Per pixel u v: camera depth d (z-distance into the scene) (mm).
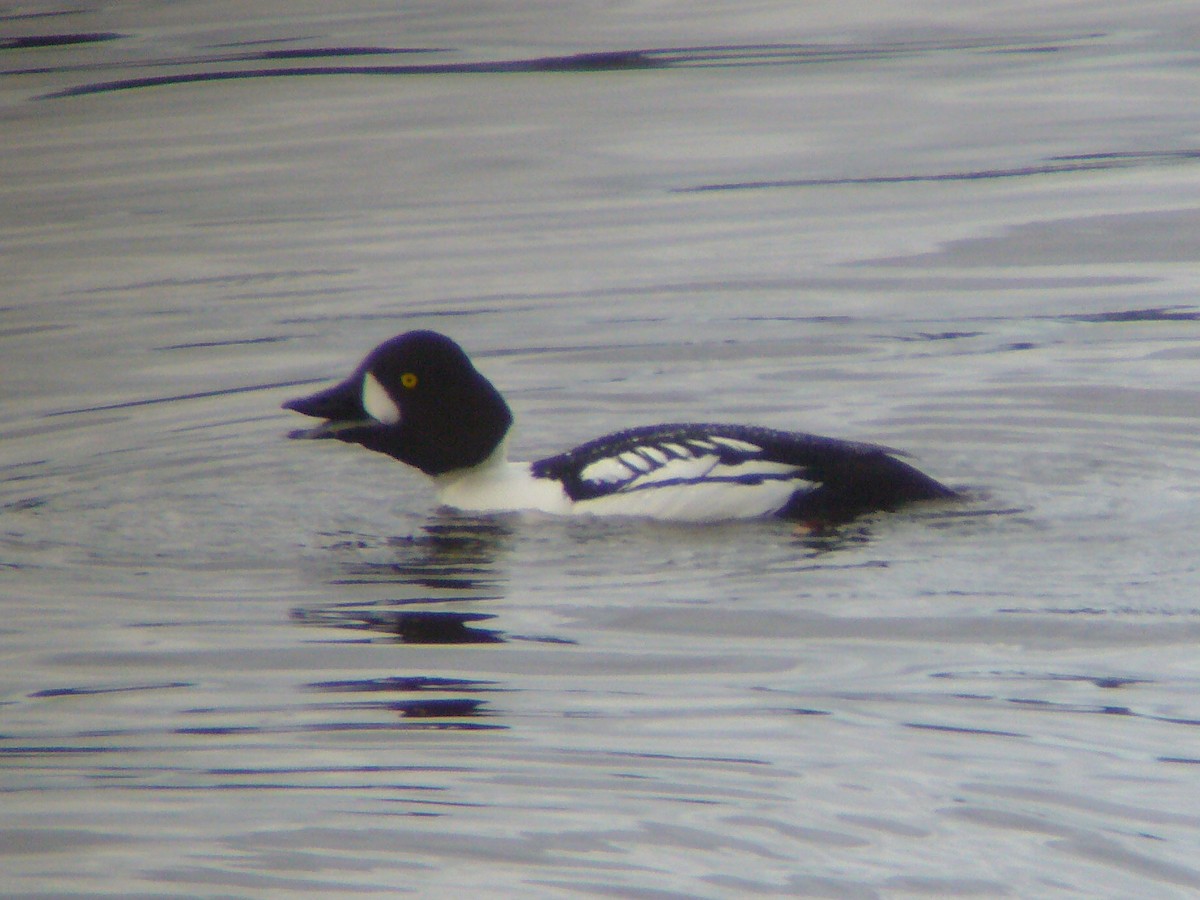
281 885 6871
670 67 30906
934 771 7832
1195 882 6793
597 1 38375
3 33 36062
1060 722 8344
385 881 6887
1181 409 13891
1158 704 8523
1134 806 7430
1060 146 24281
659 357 15984
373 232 21062
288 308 18000
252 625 10031
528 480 12141
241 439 13992
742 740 8234
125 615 10242
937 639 9477
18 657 9586
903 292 17938
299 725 8562
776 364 15648
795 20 35219
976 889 6762
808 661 9250
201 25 36375
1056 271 18469
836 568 10594
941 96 27859
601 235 20656
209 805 7633
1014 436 13398
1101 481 12164
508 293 18344
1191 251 19000
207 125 27172
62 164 25000
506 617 10047
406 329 17141
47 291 18906
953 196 21875
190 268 19641
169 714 8750
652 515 11547
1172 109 26203
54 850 7207
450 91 29344
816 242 20047
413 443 12156
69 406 15008
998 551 10773
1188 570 10352
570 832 7301
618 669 9227
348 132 26422
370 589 10602
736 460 11555
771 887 6793
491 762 8039
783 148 24797
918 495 11617
